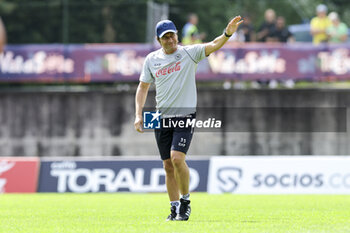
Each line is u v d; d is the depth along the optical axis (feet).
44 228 77.46
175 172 80.89
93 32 212.23
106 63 211.00
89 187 162.40
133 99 205.05
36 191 164.96
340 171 150.51
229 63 204.64
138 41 210.18
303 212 98.07
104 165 163.02
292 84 203.41
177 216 83.15
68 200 132.26
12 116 210.18
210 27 207.10
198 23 207.31
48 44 213.87
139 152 203.92
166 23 78.84
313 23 202.80
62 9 213.66
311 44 202.69
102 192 161.68
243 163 155.74
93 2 212.23
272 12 204.74
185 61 79.82
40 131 208.74
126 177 161.27
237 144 198.70
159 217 89.97
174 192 83.97
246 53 204.03
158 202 123.34
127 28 210.79
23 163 167.22
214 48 79.46
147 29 209.87
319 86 202.39
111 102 205.87
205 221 82.89
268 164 153.99
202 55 79.82
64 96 208.03
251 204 116.26
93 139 206.39
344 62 201.36
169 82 80.02
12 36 214.90
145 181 160.04
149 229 72.84
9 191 165.99
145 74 82.89
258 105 199.31
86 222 84.02
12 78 214.28
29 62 213.87
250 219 86.22
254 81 204.33
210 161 158.10
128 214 96.32
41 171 165.89
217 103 199.93
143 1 209.77
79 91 207.21
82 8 212.64
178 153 79.30
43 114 208.95
